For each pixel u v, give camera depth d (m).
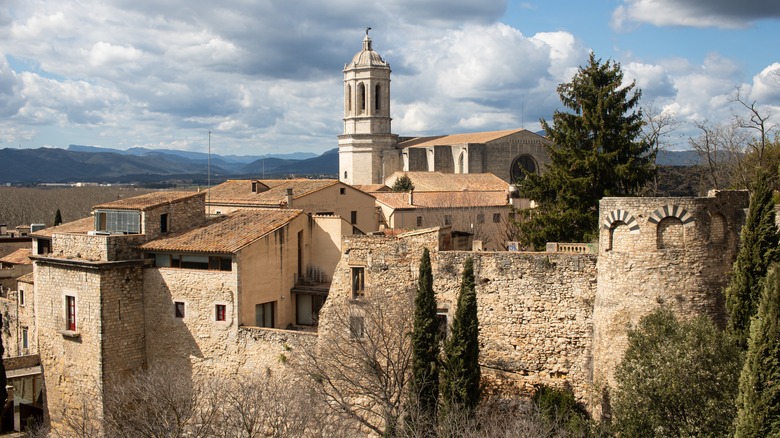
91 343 51.72
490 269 43.06
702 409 32.25
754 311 34.69
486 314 43.16
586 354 40.81
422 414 39.59
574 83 63.56
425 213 94.94
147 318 53.09
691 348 33.16
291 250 54.53
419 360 40.62
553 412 39.25
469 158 152.62
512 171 155.12
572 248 46.66
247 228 53.47
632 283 37.47
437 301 44.19
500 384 42.81
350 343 43.22
